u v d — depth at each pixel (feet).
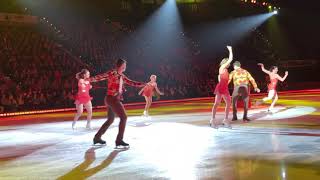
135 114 57.77
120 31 125.70
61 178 20.08
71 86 87.61
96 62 102.17
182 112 57.98
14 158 26.03
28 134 38.75
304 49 151.53
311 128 34.86
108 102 28.25
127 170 21.26
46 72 87.86
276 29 152.15
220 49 141.90
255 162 22.02
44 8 115.03
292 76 140.77
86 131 39.50
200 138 31.40
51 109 79.87
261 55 144.36
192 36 140.46
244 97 41.88
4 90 75.72
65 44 107.76
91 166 22.67
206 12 143.64
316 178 18.30
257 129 35.42
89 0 122.52
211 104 75.92
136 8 133.08
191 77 112.78
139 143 30.07
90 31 120.16
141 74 103.76
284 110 53.62
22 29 104.99
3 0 106.73
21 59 90.84
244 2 147.64
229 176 19.11
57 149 29.07
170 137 32.55
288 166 20.85
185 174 19.85
